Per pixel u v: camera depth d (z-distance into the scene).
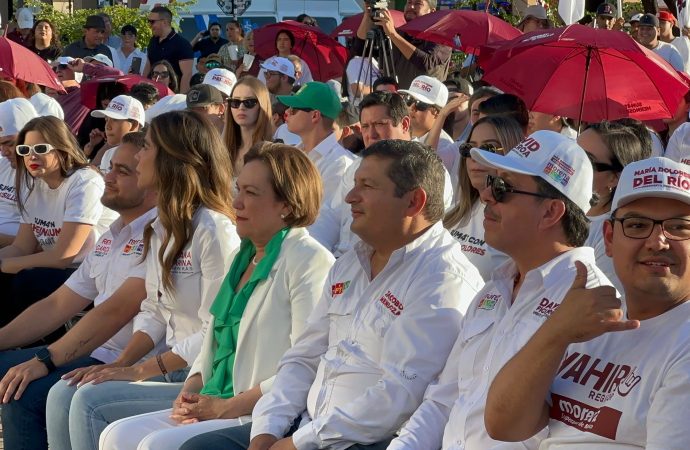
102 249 6.45
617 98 7.97
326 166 7.93
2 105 8.57
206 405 5.11
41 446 5.95
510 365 3.48
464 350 4.18
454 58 14.09
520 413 3.45
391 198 4.58
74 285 6.56
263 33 13.69
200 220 5.76
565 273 3.91
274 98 11.05
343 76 11.52
